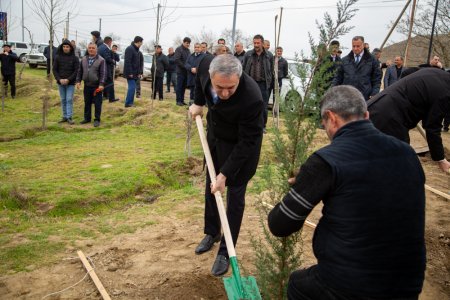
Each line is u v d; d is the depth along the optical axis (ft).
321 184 6.11
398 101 11.73
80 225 14.97
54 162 23.15
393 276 5.92
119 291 10.69
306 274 6.82
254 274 11.06
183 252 12.84
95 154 24.98
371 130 6.40
